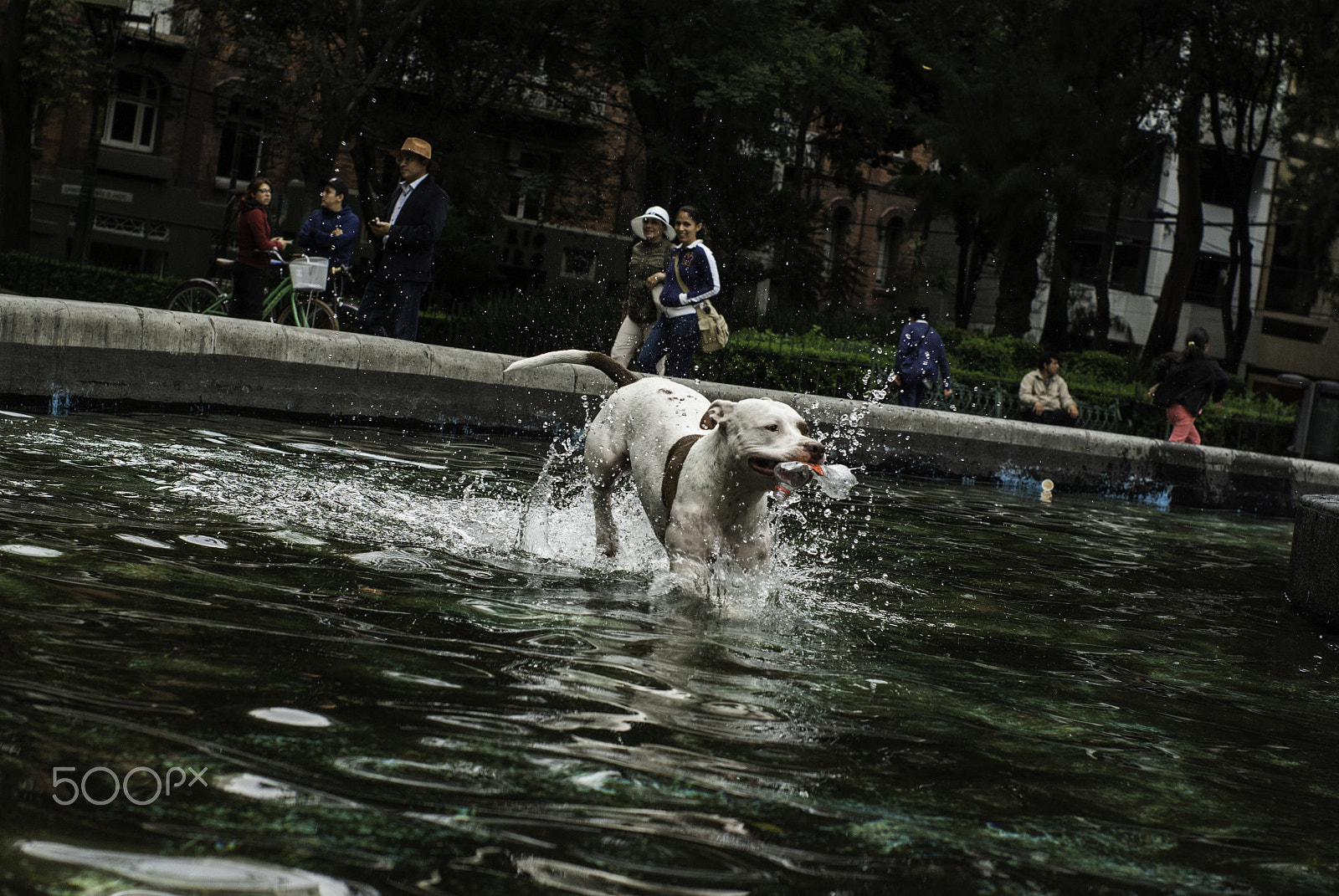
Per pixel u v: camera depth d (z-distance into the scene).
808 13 22.38
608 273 31.69
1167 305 27.03
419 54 19.77
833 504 7.74
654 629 3.61
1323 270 32.66
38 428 6.22
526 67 20.97
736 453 4.16
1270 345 39.38
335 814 1.88
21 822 1.72
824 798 2.25
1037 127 23.20
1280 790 2.74
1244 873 2.12
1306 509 5.79
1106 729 3.12
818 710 2.90
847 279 25.78
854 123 28.81
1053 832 2.23
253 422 8.00
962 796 2.38
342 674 2.67
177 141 30.42
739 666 3.27
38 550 3.54
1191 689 3.78
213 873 1.63
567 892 1.70
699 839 1.96
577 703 2.69
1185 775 2.76
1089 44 23.75
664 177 20.92
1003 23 25.69
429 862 1.75
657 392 5.00
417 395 9.31
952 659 3.77
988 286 36.72
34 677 2.37
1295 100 28.59
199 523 4.32
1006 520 8.20
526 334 14.16
